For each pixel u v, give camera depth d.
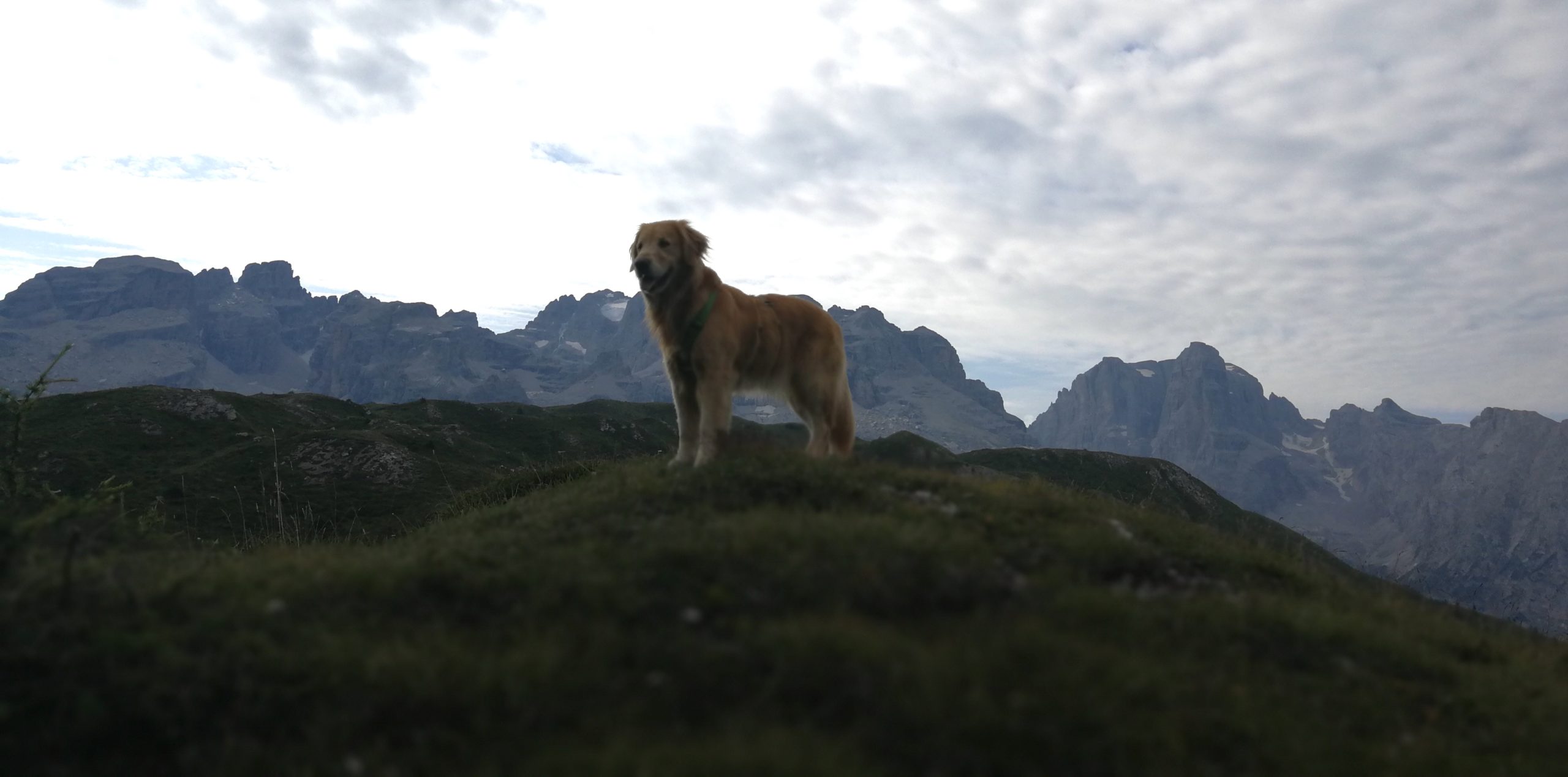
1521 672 2.65
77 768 1.87
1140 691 2.10
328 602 2.37
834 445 3.73
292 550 3.38
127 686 2.01
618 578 2.38
